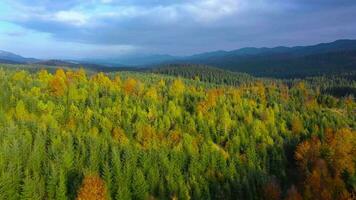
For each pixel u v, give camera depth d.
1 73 180.00
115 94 174.25
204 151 118.50
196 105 178.25
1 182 75.06
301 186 117.06
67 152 93.75
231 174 109.94
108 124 136.88
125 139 124.38
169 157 113.38
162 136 137.25
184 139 132.12
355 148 132.88
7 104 133.88
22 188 77.62
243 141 140.50
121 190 85.69
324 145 132.62
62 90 162.50
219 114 169.00
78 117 139.00
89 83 187.75
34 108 136.88
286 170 130.50
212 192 103.94
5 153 85.88
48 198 80.81
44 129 111.31
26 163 88.69
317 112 199.62
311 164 127.81
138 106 157.38
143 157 102.06
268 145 138.75
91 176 81.69
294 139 149.25
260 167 122.19
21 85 162.88
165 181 99.00
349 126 185.25
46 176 84.81
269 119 169.62
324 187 106.88
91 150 97.06
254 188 104.50
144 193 90.06
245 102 192.62
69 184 87.50
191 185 100.75
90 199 77.88
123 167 94.62
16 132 102.38
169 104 166.88
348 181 116.50
